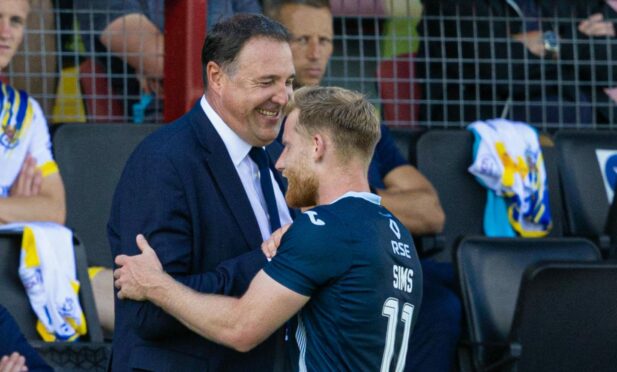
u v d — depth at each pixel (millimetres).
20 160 23297
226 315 15742
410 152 26031
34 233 20875
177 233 16453
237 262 16469
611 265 21203
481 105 28312
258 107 16781
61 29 26188
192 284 16250
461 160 26016
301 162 16359
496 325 22516
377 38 27859
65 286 20984
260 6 26641
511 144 25938
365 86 27984
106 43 26219
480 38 28203
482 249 22812
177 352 16594
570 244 23359
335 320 15758
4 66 23906
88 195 23859
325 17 25141
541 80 28609
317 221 15797
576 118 28891
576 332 21562
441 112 28359
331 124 16234
